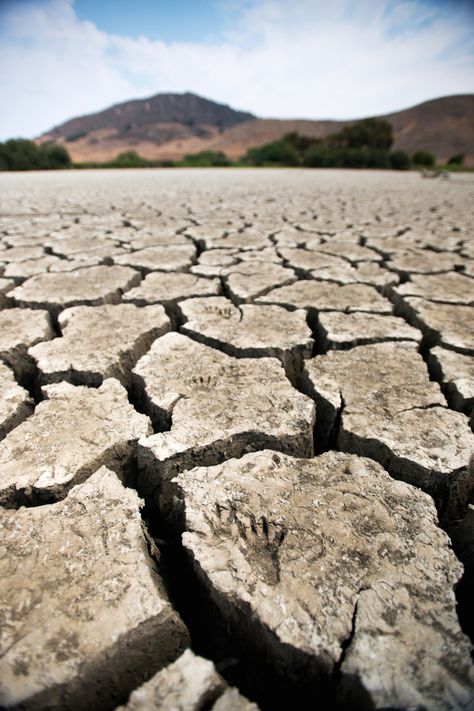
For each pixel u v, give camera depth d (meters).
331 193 7.87
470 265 2.68
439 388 1.22
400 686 0.52
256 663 0.62
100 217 4.50
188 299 1.95
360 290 2.17
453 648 0.56
